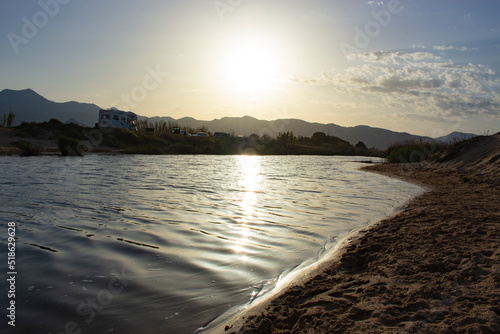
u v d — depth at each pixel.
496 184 11.62
